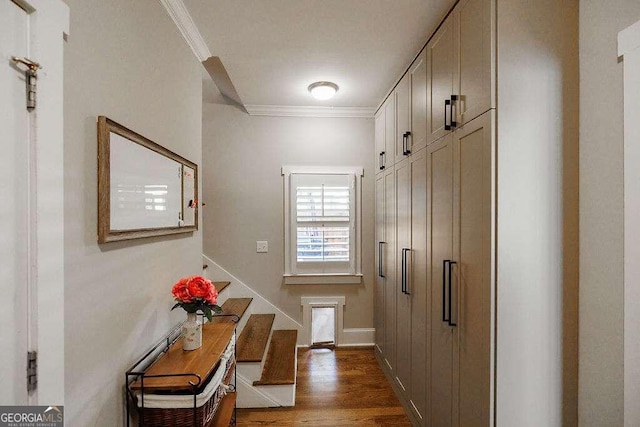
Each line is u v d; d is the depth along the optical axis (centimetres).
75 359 84
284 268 305
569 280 119
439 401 158
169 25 143
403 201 211
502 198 116
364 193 310
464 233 135
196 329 129
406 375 204
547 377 119
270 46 185
